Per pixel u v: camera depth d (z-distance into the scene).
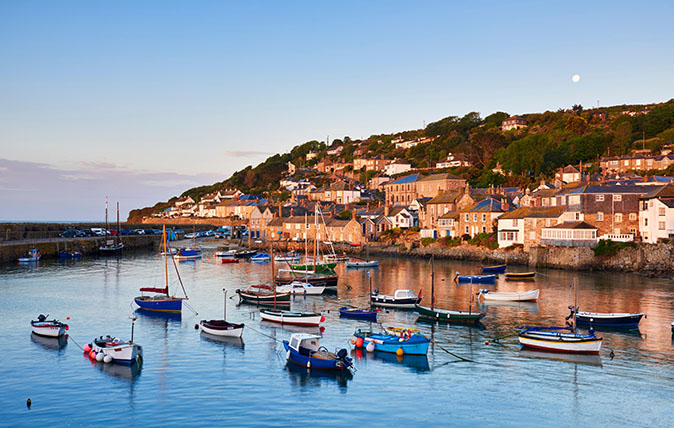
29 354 48.66
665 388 40.94
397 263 119.69
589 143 189.00
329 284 86.25
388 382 42.38
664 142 186.00
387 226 158.88
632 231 105.31
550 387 41.19
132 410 36.69
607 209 106.06
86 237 158.75
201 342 53.03
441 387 41.25
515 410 37.28
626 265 99.62
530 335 50.81
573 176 167.75
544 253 107.94
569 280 90.81
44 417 35.56
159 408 37.03
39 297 76.69
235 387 41.03
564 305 70.06
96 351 47.38
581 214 107.25
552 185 152.88
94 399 38.47
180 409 36.94
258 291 76.44
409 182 187.75
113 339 49.91
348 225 154.62
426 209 150.88
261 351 50.16
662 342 52.78
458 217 133.62
